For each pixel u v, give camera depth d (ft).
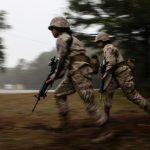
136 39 46.21
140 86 47.03
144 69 47.24
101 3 46.11
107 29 44.34
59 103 21.85
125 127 22.48
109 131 19.38
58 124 23.67
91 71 20.61
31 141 18.99
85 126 22.99
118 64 23.75
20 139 19.39
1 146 18.13
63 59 20.43
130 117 27.12
